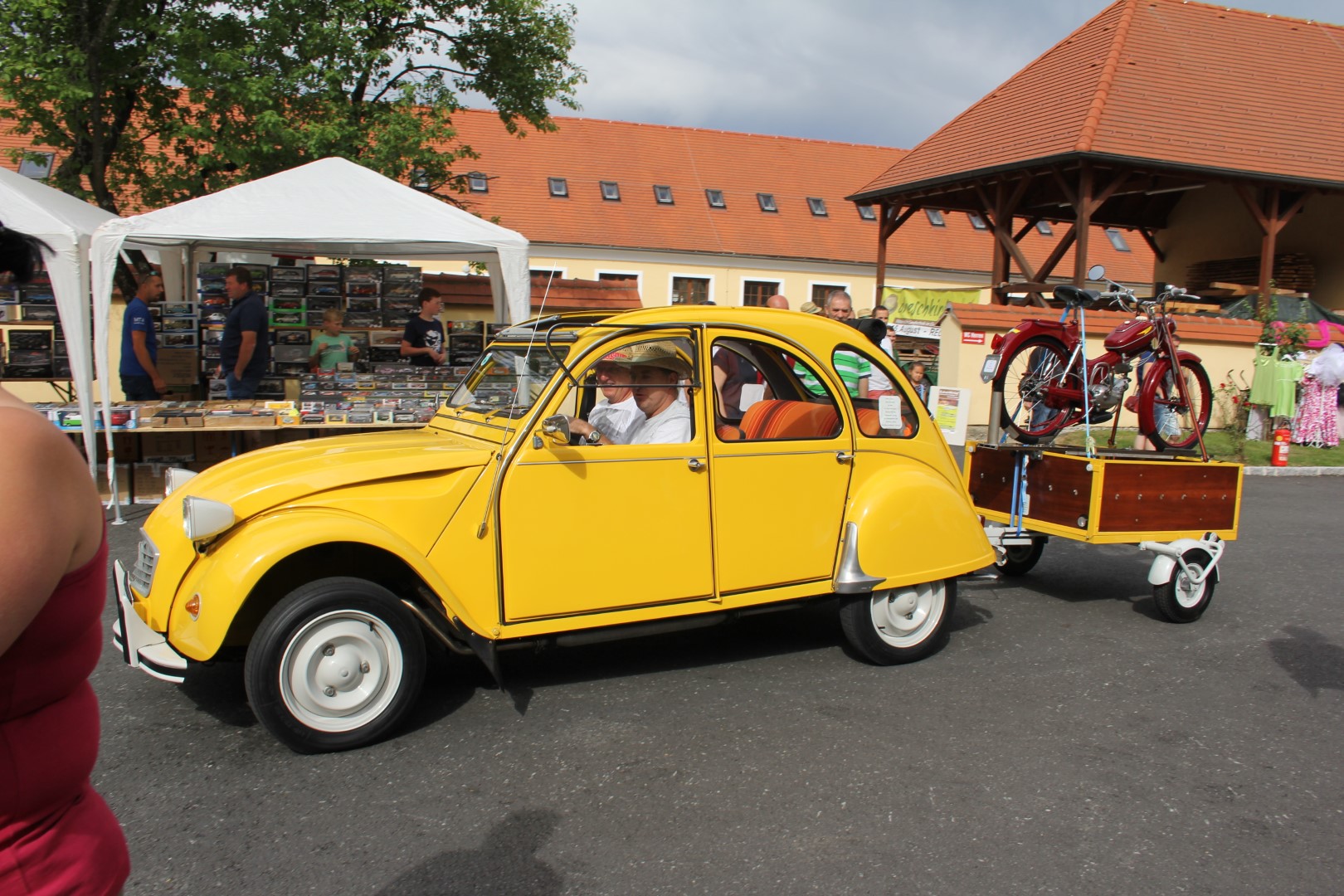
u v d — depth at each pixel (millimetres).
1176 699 4625
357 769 3691
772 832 3275
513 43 17359
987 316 14570
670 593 4367
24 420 1274
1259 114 17406
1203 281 22359
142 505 8570
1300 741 4152
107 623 5551
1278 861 3162
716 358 5059
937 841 3236
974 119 19828
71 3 12445
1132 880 3027
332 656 3766
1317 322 16828
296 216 8836
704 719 4238
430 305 10938
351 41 14602
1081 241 15727
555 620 4141
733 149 36125
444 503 3941
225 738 3955
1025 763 3855
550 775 3674
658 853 3129
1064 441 13094
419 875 2977
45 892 1325
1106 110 16391
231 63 13094
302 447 4480
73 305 7805
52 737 1345
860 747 3979
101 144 13648
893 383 5004
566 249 31141
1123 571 7340
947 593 5109
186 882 2918
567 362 4137
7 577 1201
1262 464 13148
